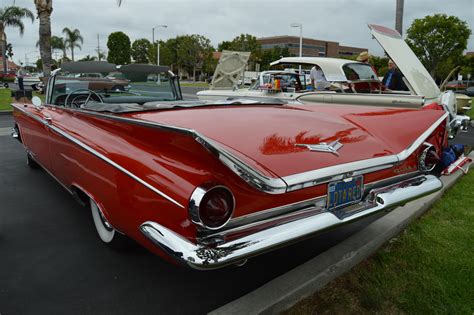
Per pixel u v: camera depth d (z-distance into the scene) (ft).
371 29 18.17
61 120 10.47
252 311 6.98
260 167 6.34
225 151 5.92
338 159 7.31
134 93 13.73
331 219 6.87
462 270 8.74
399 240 10.11
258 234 6.20
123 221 7.30
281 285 7.71
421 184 8.86
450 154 15.67
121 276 8.52
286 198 6.61
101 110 8.71
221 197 5.89
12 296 7.72
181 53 156.46
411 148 8.69
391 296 7.80
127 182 6.95
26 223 11.30
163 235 6.16
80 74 13.00
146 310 7.39
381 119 9.56
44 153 12.07
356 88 21.13
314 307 7.42
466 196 13.52
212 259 5.70
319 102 18.45
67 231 10.78
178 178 6.10
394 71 22.59
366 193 7.93
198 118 8.14
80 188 9.03
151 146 7.02
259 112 9.21
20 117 14.82
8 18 128.36
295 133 7.82
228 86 30.50
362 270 8.70
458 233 10.55
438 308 7.47
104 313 7.28
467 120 20.45
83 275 8.54
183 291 8.02
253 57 126.00
